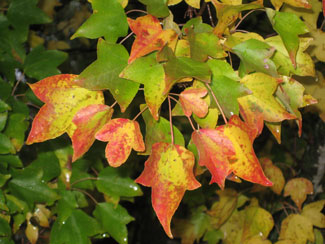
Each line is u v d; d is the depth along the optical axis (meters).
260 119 0.40
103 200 1.09
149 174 0.35
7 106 0.63
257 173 0.36
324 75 0.72
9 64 0.70
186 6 0.78
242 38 0.41
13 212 0.69
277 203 1.00
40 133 0.37
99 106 0.37
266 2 0.72
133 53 0.36
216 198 1.21
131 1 0.75
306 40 0.42
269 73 0.39
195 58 0.37
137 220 1.55
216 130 0.36
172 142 0.36
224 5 0.38
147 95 0.36
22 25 0.71
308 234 0.86
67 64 1.12
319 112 0.66
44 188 0.69
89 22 0.39
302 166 0.93
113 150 0.35
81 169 0.72
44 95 0.37
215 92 0.38
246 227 0.91
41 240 0.86
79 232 0.69
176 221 1.11
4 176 0.64
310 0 0.47
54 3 1.09
